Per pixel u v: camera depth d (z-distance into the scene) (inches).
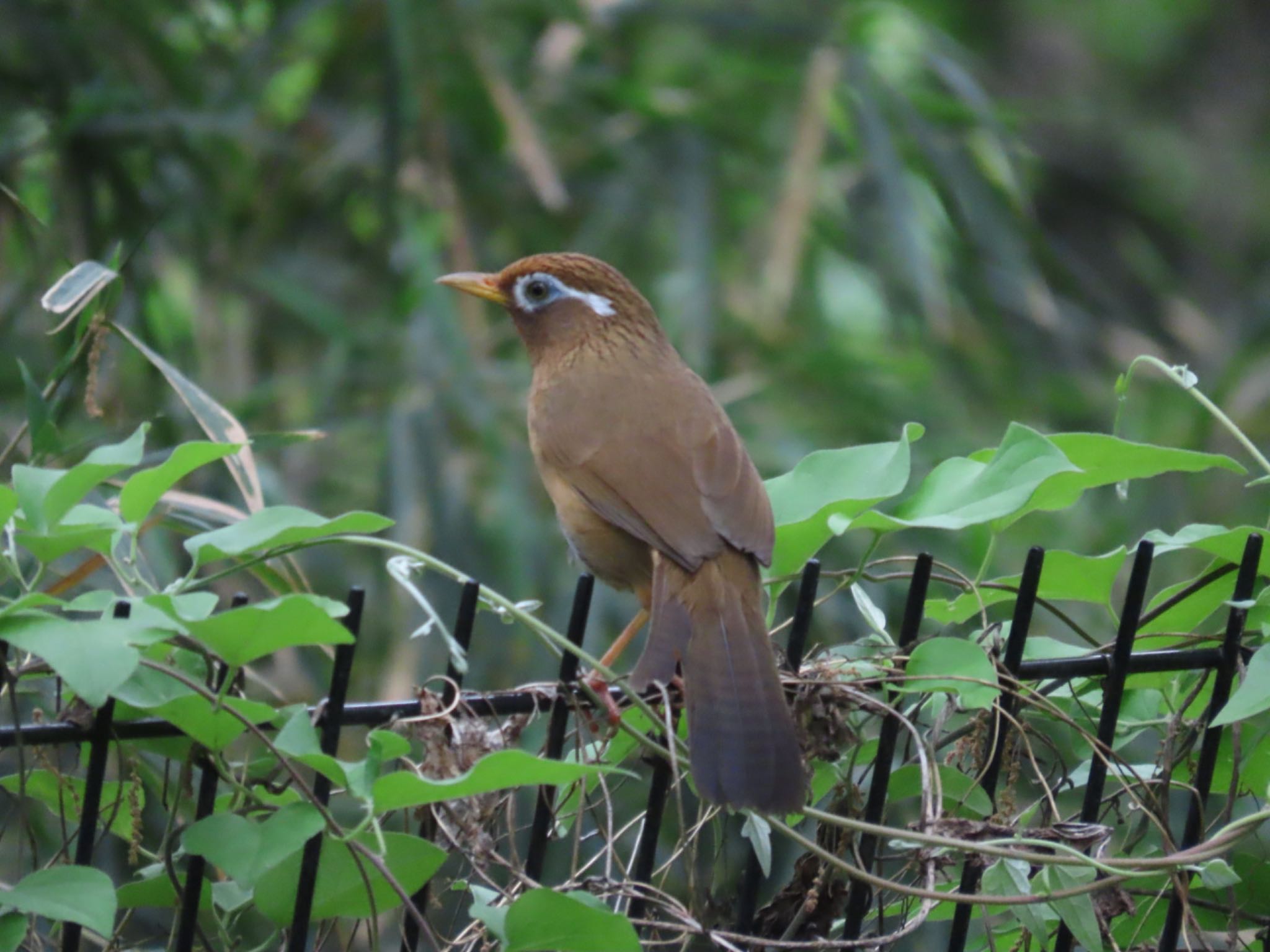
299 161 585.9
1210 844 242.7
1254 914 283.4
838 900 261.1
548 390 342.0
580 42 576.7
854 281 677.9
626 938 223.0
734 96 605.6
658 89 601.9
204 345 550.3
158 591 242.4
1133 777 273.0
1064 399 597.3
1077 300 655.8
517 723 245.3
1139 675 279.7
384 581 494.0
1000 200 570.6
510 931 222.4
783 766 243.4
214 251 546.9
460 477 504.1
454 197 534.6
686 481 302.8
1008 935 295.4
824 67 557.0
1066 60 994.1
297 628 207.2
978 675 244.5
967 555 511.8
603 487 311.1
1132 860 239.5
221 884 250.8
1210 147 975.0
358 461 547.2
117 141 498.6
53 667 202.5
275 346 585.9
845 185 594.2
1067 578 273.6
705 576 278.1
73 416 438.0
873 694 256.8
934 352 586.6
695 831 259.4
